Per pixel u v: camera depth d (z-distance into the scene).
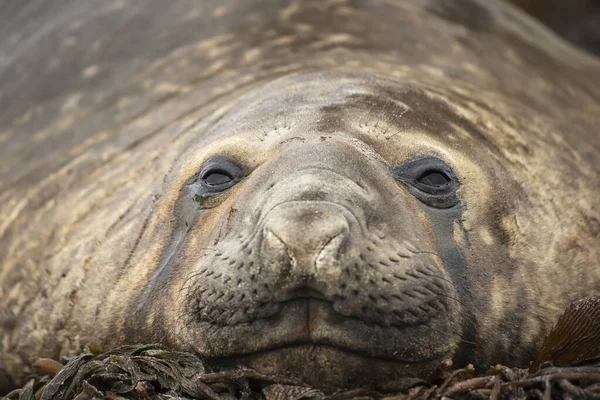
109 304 19.89
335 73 22.28
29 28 31.95
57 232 22.89
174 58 27.53
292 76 22.53
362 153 17.94
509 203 19.95
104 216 21.91
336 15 27.62
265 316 16.23
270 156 18.28
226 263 16.64
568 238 20.50
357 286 15.95
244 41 27.00
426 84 23.25
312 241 15.59
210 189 18.92
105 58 28.89
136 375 16.97
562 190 21.67
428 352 16.83
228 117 21.12
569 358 17.22
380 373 16.70
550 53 31.42
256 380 16.89
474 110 22.47
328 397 16.14
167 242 19.39
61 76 29.08
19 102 29.03
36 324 21.66
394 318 16.38
